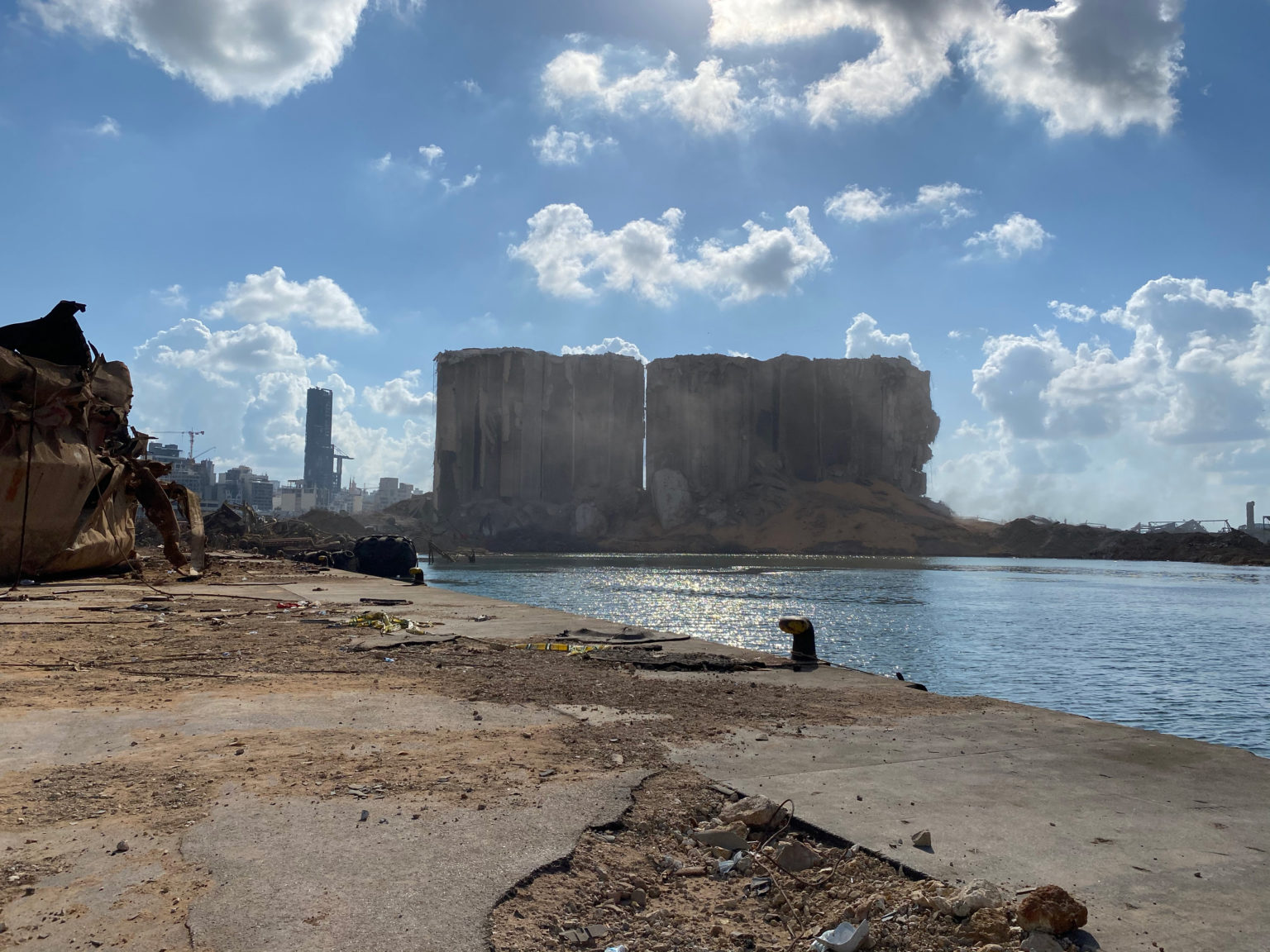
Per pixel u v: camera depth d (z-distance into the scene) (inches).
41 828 177.6
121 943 126.9
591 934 137.1
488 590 3390.7
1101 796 206.7
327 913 137.7
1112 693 1121.4
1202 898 146.7
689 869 166.1
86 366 1090.1
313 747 251.3
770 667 427.2
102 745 252.4
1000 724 291.1
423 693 346.0
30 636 519.5
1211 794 208.4
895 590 3656.5
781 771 227.8
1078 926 133.6
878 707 323.6
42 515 1009.5
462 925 135.0
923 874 156.4
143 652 459.8
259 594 900.6
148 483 1211.2
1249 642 1742.1
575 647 496.7
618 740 262.7
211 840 170.4
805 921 145.5
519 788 209.6
